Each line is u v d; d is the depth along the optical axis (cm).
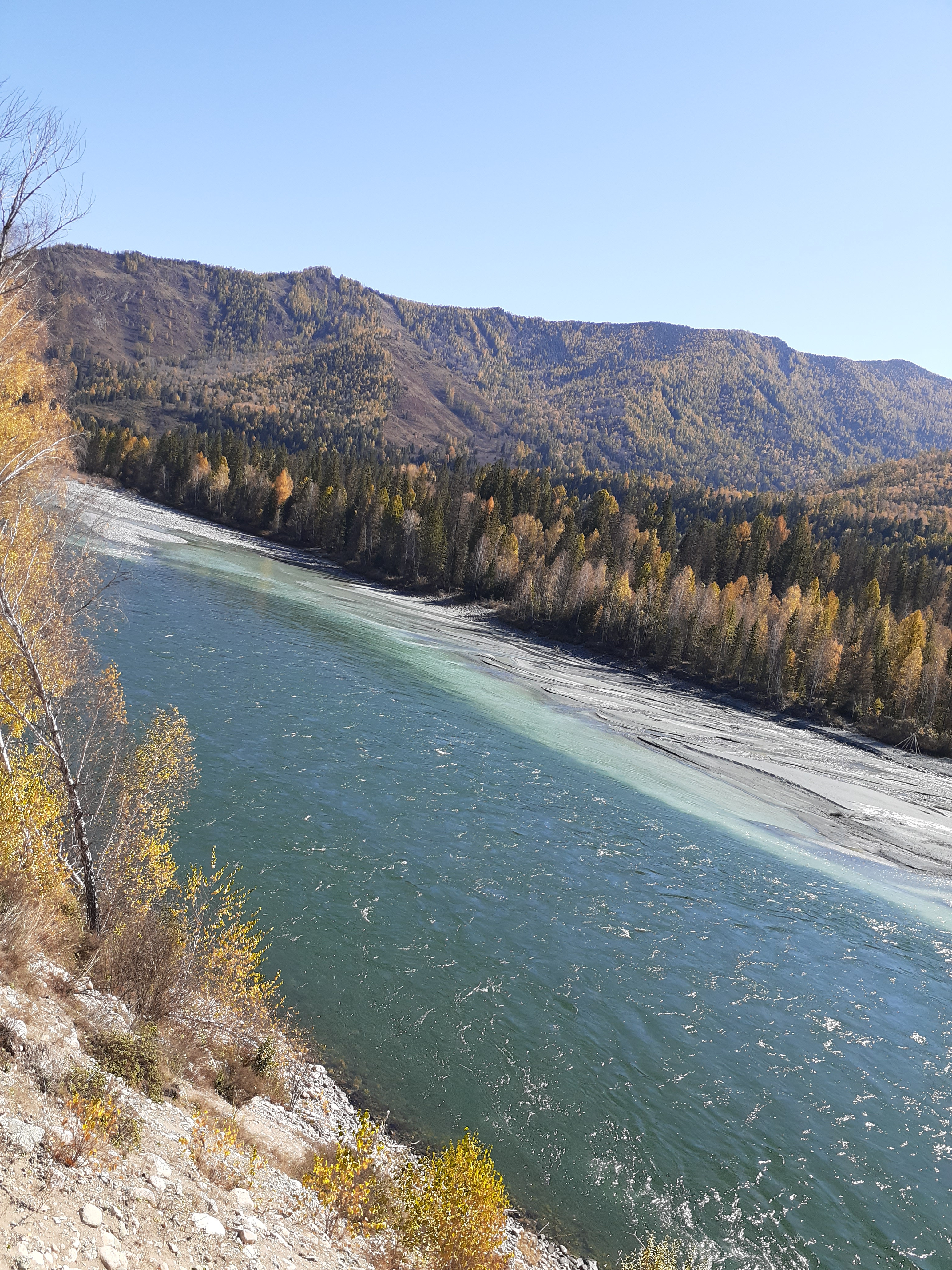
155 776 2191
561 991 2369
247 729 3919
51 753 1761
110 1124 884
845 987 2797
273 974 2084
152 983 1527
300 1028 1916
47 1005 1137
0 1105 785
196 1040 1529
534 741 5200
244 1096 1441
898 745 8044
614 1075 2048
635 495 17750
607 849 3591
